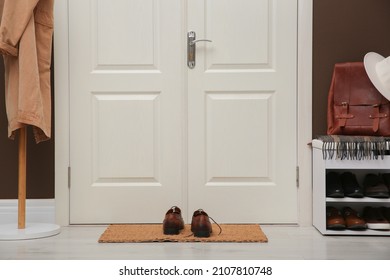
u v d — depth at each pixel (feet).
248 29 11.63
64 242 10.04
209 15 11.64
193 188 11.68
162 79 11.64
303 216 11.57
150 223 11.69
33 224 11.27
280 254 9.04
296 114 11.66
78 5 11.62
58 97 11.62
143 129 11.67
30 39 10.22
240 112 11.66
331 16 11.58
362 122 10.85
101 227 11.50
